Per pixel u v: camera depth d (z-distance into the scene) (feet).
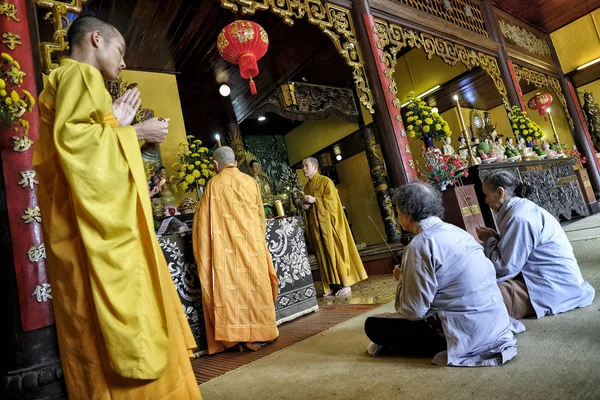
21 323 7.25
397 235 32.83
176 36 20.52
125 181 4.72
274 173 43.68
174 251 11.04
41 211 4.92
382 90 19.40
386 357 7.37
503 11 33.83
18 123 8.02
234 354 10.10
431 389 5.44
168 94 23.53
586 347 5.92
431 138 20.04
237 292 10.30
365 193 39.58
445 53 24.76
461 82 33.88
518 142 27.22
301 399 6.01
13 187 7.77
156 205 18.08
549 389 4.77
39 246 7.70
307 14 18.07
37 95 8.72
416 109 19.85
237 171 11.44
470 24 28.30
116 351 4.27
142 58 22.00
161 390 4.57
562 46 38.99
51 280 4.76
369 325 7.50
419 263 6.26
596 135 38.78
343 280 16.52
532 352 6.12
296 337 10.61
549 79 36.60
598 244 15.89
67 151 4.42
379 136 19.51
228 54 15.58
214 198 10.87
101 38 5.59
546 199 24.31
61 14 11.09
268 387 6.90
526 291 8.13
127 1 17.11
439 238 6.28
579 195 28.14
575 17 37.52
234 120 33.19
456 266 6.20
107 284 4.37
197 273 11.35
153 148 20.45
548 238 8.16
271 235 13.33
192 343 5.46
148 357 4.41
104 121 5.20
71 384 4.51
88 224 4.45
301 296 13.67
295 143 44.78
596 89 39.14
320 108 32.71
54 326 7.50
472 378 5.56
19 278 7.41
